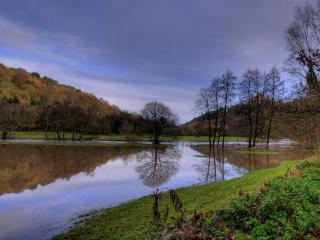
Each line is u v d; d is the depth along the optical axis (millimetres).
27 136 119062
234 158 54531
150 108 109688
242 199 15461
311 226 11102
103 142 103500
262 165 45062
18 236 16547
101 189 28484
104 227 17312
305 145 30859
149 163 48938
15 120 128625
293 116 27391
